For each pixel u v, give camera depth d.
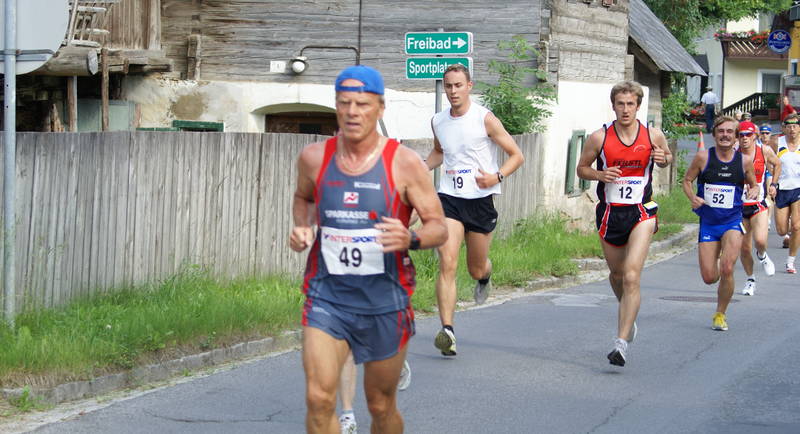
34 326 10.16
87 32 17.50
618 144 10.28
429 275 15.34
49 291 10.92
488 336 12.08
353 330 6.19
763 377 10.12
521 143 19.67
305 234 6.22
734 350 11.41
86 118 21.28
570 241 19.70
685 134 33.16
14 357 8.95
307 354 6.11
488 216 10.75
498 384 9.72
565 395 9.34
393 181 6.11
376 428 6.55
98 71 18.97
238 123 21.69
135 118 21.80
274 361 10.63
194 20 21.62
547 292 15.87
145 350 9.93
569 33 22.22
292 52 21.53
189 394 9.26
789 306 14.62
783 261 20.06
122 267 11.98
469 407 8.89
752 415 8.71
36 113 19.81
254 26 21.59
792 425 8.41
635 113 10.25
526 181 20.20
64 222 11.08
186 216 12.93
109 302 11.46
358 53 21.41
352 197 6.11
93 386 9.19
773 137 21.22
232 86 21.61
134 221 12.09
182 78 21.75
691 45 48.28
